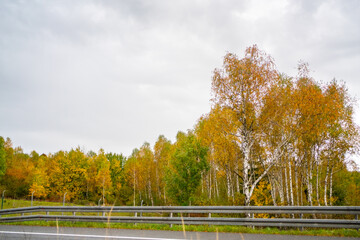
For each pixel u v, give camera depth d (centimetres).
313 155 2486
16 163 6962
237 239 913
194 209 1163
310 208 1028
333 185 3069
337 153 2327
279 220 1057
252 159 2131
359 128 2289
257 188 2359
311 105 1909
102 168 5938
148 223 1234
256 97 1672
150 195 5475
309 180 2362
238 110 1702
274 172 2420
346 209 988
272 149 2097
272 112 1702
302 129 1942
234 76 1730
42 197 5881
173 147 4956
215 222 1126
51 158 7369
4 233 1056
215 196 3741
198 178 3619
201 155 3603
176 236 988
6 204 4072
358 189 3403
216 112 1805
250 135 1708
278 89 1812
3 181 6222
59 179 5319
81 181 5519
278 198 2408
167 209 1198
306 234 995
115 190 6184
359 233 951
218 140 2272
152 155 5669
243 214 1509
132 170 5894
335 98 2139
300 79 2239
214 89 1778
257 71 1705
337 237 933
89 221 1296
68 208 1337
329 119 2067
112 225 1246
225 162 2531
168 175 3862
